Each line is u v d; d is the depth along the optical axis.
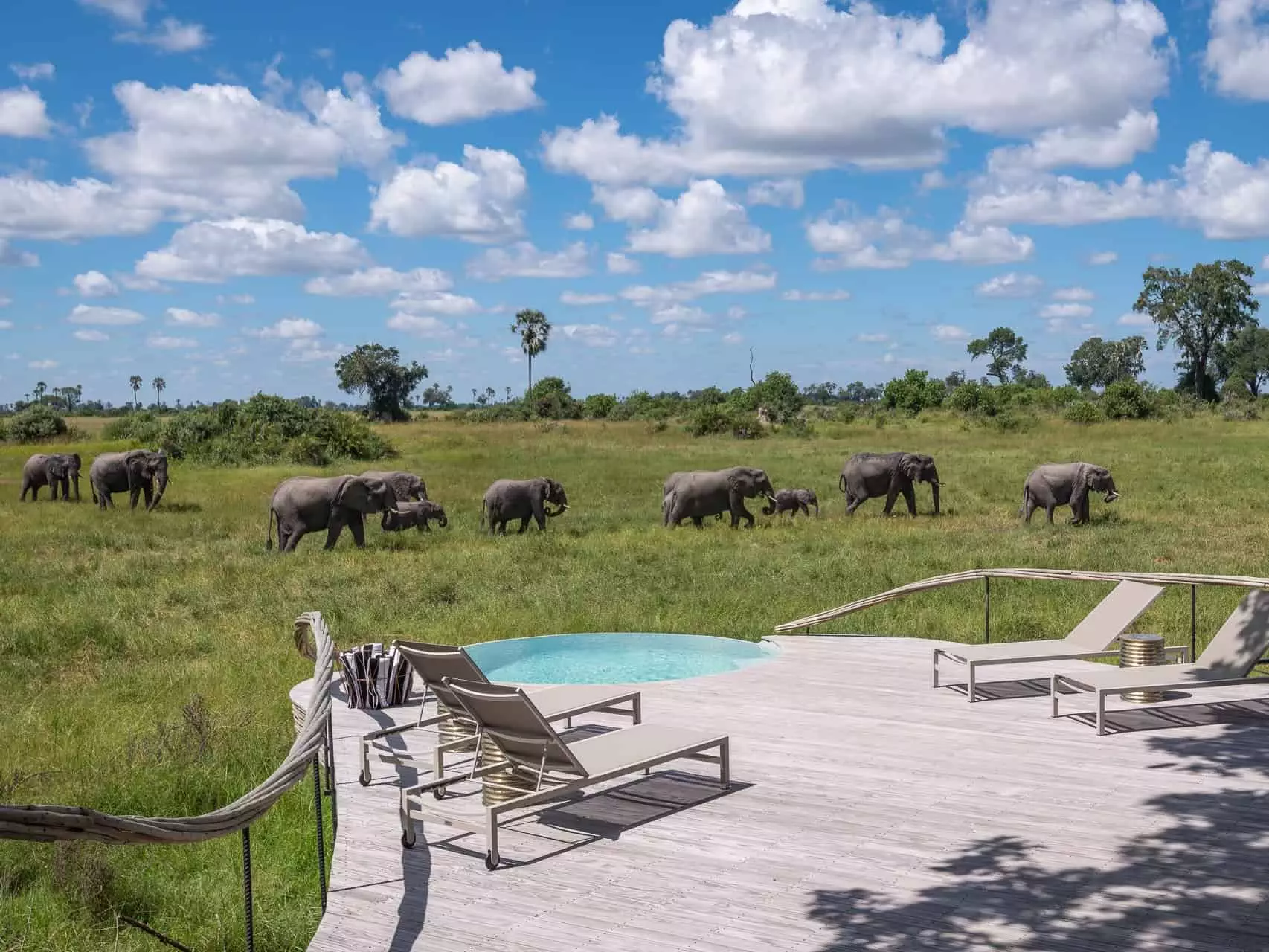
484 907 5.50
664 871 5.88
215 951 5.71
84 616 15.25
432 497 33.34
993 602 15.07
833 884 5.63
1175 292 118.19
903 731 8.47
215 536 25.55
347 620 14.84
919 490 33.69
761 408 73.62
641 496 33.28
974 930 5.04
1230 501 28.38
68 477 35.94
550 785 6.88
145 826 3.41
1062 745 7.97
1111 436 59.94
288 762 4.62
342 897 5.66
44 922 6.01
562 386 100.50
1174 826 6.27
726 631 13.67
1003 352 180.50
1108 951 4.80
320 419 49.75
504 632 13.97
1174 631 13.04
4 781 8.31
